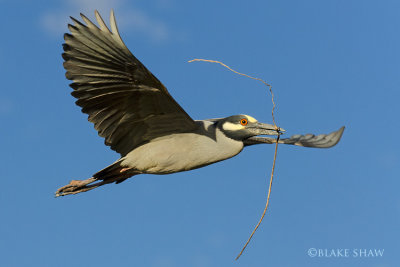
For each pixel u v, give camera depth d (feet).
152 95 37.81
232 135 41.24
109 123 39.04
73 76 36.22
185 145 40.42
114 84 37.06
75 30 34.99
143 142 40.65
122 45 34.65
